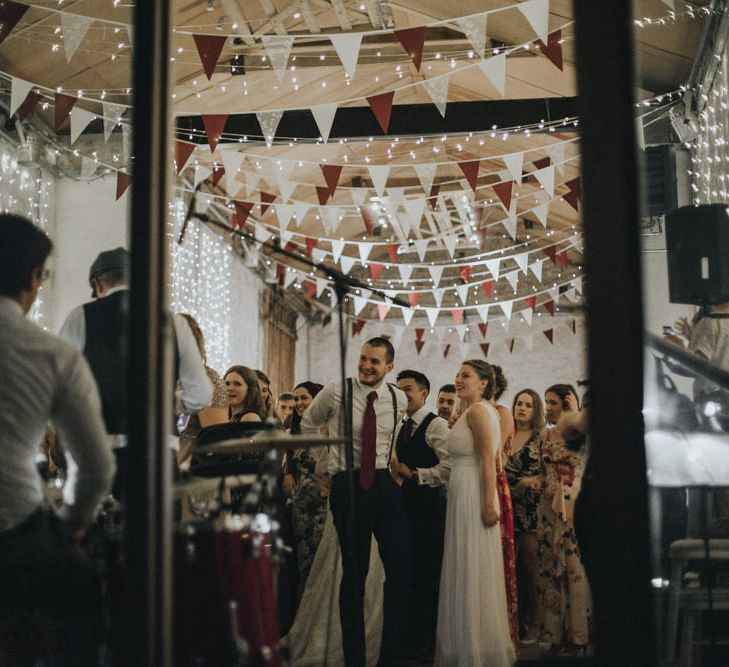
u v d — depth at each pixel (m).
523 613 5.74
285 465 5.61
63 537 2.36
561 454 5.31
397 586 4.53
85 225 8.54
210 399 3.49
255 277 13.04
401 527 4.60
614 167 1.57
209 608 2.43
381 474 4.60
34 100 4.94
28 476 2.32
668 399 3.80
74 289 8.48
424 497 5.30
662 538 3.77
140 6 1.82
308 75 8.63
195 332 4.16
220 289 11.31
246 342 12.59
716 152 6.79
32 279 2.50
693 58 7.12
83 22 4.18
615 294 1.56
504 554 4.86
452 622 4.40
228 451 2.99
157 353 1.75
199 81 8.20
